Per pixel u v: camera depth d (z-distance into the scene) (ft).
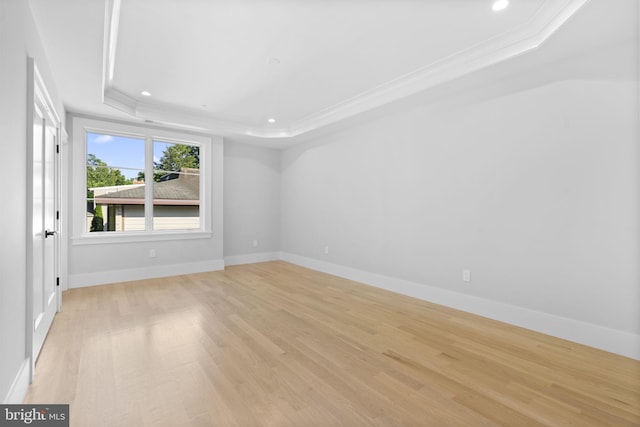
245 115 14.90
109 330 8.67
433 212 11.64
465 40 8.27
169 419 5.09
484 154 10.09
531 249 9.02
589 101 7.93
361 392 5.91
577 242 8.16
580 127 8.07
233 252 18.43
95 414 5.17
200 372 6.54
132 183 14.90
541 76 8.75
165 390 5.88
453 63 9.37
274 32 7.90
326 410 5.38
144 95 12.24
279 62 9.51
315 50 8.78
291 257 19.42
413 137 12.35
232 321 9.46
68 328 8.76
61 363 6.82
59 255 10.12
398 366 6.89
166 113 14.11
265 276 15.61
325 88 11.53
